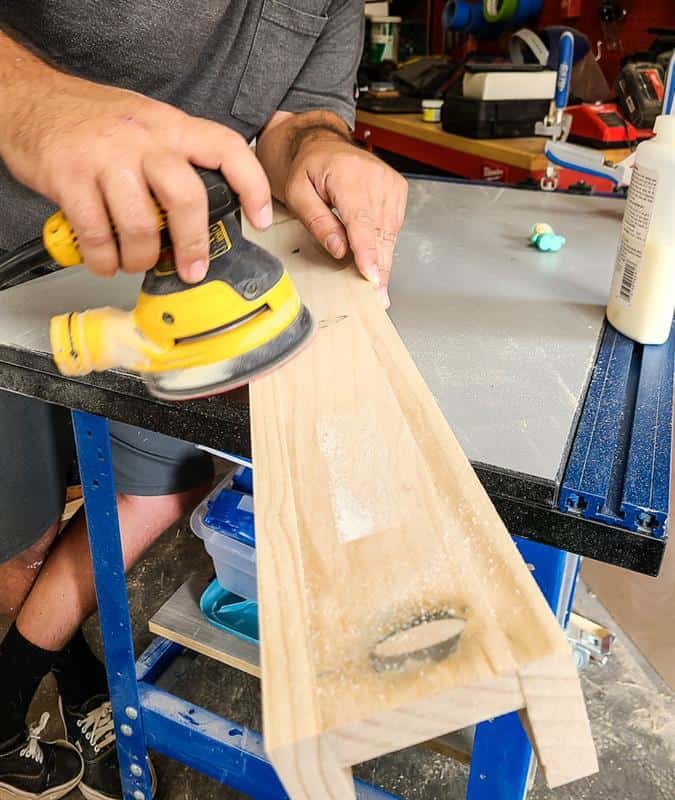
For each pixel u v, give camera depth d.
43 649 1.08
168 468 1.10
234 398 0.63
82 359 0.63
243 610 1.05
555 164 1.46
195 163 0.53
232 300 0.59
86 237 0.52
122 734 1.06
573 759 0.36
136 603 1.53
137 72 0.98
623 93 1.69
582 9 2.12
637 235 0.72
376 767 1.22
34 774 1.14
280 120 1.14
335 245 0.82
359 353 0.63
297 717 0.32
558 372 0.68
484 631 0.35
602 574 1.52
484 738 0.75
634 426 0.61
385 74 2.58
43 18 0.89
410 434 0.51
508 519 0.55
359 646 0.35
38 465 0.97
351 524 0.43
